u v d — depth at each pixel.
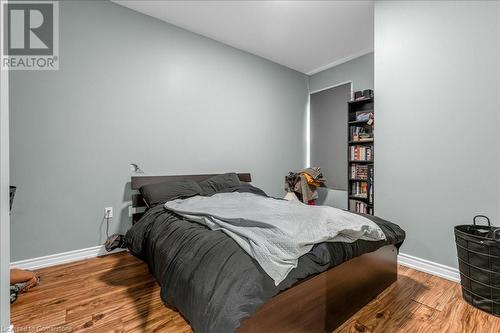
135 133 2.62
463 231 1.78
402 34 2.17
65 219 2.24
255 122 3.71
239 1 2.45
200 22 2.83
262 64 3.78
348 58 3.79
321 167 4.29
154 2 2.48
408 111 2.14
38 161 2.10
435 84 1.97
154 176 2.72
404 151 2.17
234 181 3.07
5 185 0.87
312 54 3.67
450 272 1.91
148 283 1.87
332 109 4.10
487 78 1.73
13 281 1.69
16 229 2.01
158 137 2.77
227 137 3.39
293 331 1.14
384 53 2.29
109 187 2.46
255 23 2.84
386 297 1.67
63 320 1.43
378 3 2.34
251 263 1.08
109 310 1.53
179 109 2.93
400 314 1.49
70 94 2.24
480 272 1.53
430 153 2.02
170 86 2.86
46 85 2.13
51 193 2.16
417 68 2.07
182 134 2.96
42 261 2.12
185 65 2.97
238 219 1.45
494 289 1.47
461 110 1.85
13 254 2.01
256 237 1.20
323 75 4.24
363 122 3.34
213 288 1.03
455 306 1.57
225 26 2.91
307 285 1.21
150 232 1.84
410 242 2.15
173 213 1.91
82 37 2.29
